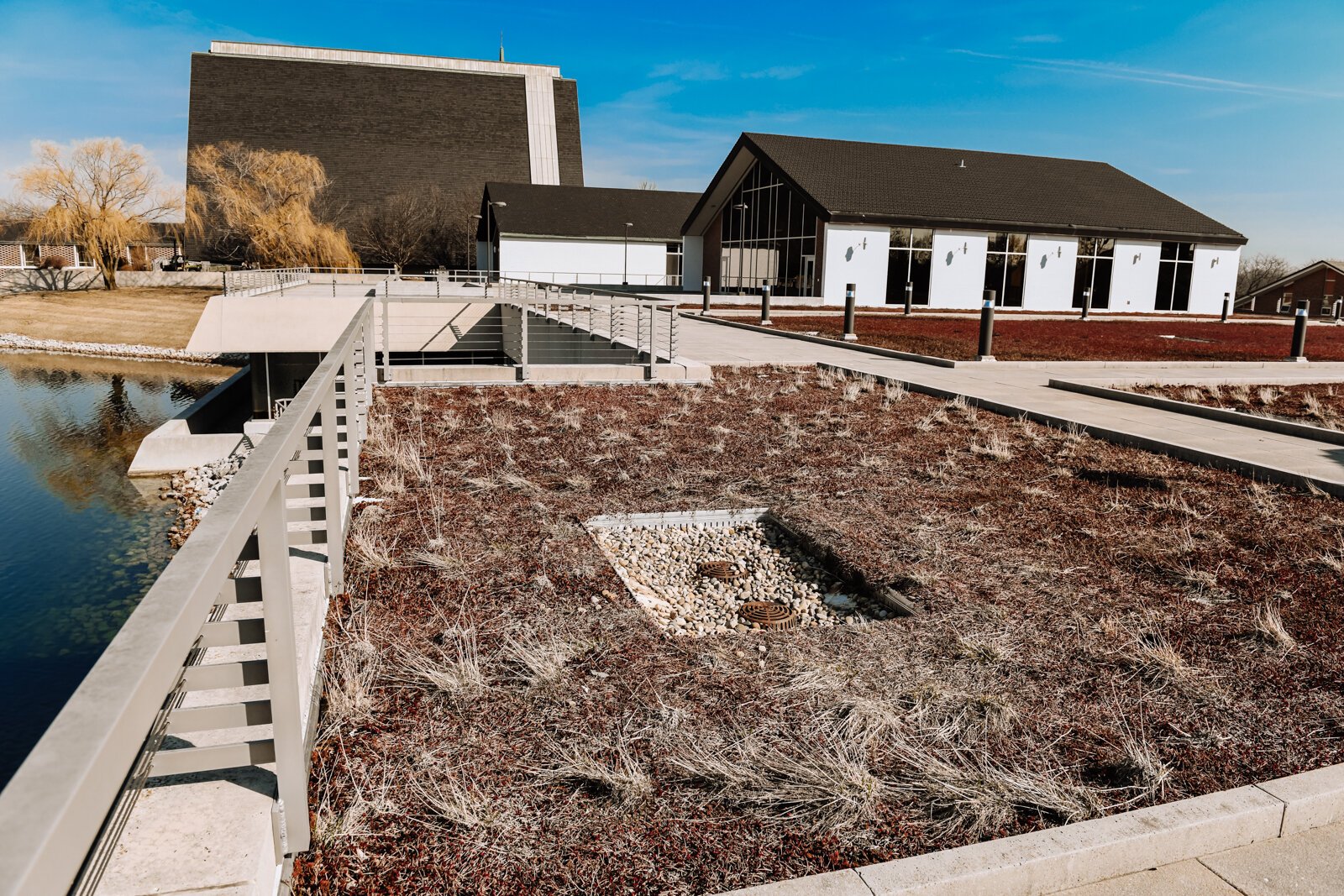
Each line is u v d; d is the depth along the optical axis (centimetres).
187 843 221
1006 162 4053
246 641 233
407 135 7088
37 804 101
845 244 3338
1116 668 390
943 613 445
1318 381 1345
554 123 7569
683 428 900
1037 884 263
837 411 1022
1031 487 699
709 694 355
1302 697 369
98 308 4250
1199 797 297
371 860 252
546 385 1168
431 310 3122
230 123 6738
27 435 2081
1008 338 2031
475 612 425
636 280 5066
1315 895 267
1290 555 546
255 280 3020
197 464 1702
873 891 246
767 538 606
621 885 248
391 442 791
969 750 323
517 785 291
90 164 4709
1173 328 2614
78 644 951
